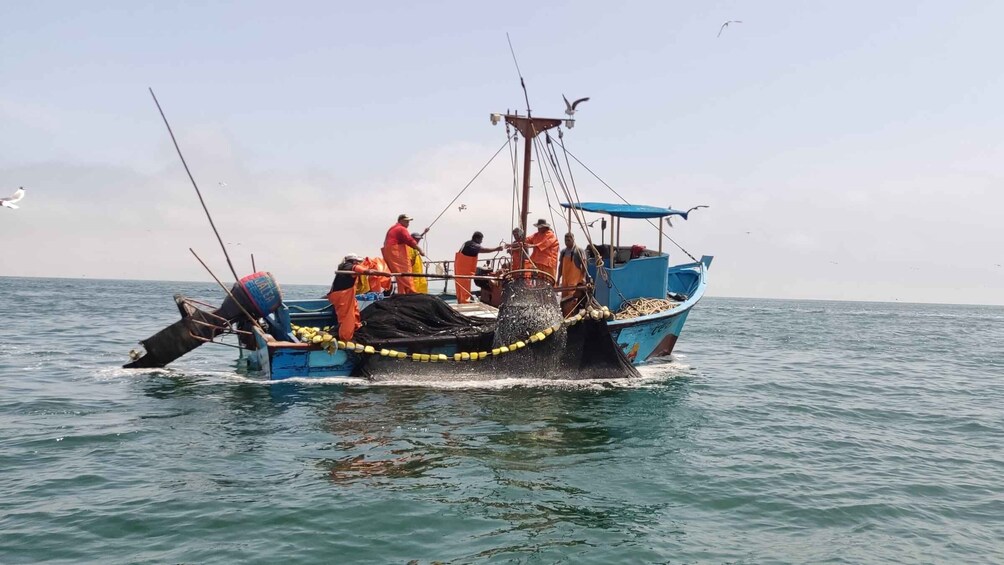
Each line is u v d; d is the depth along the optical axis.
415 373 14.33
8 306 42.56
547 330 14.63
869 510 7.83
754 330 36.78
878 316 67.31
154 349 15.53
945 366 21.83
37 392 13.26
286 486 8.03
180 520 6.99
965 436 11.62
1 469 8.50
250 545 6.46
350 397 12.86
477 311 17.20
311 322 16.83
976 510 7.93
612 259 17.62
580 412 12.21
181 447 9.55
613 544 6.73
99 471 8.47
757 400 14.27
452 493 7.93
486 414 11.79
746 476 8.91
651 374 17.22
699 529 7.19
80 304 48.94
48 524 6.85
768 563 6.45
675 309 17.56
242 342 16.20
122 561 6.10
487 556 6.38
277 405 12.16
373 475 8.48
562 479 8.56
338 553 6.34
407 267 16.12
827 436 11.29
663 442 10.46
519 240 15.16
